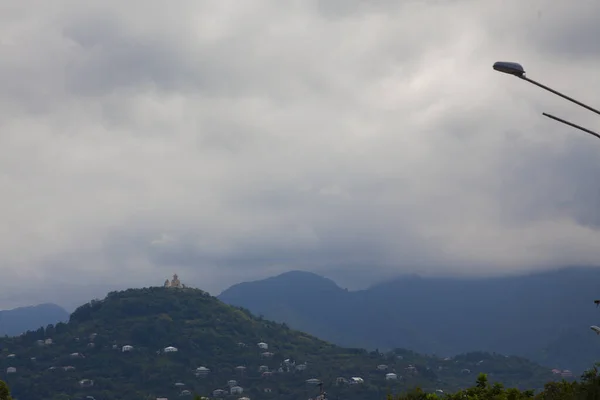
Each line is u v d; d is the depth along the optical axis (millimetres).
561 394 52000
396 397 67250
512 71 29672
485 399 61875
